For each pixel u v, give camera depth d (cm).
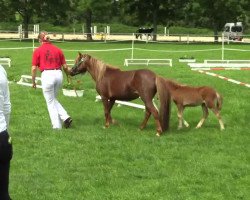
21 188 679
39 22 7081
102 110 1258
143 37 5959
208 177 729
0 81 468
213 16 5706
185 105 1034
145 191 672
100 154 845
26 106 1295
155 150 872
